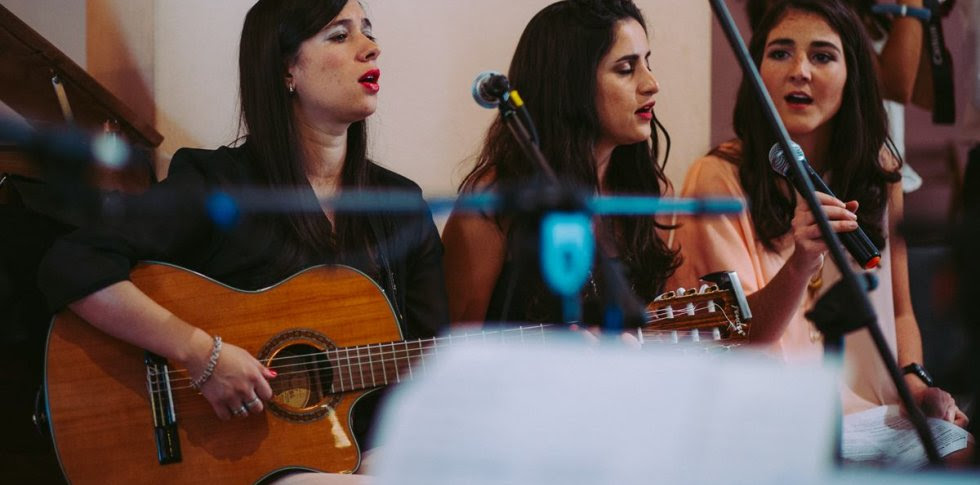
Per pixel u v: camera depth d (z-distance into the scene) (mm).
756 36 4688
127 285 3348
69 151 4270
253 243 3641
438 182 5629
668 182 4465
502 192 3758
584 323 3668
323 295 3559
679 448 1940
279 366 3471
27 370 3812
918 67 5543
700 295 3482
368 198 3850
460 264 4121
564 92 4098
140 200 3570
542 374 1976
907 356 4477
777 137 2877
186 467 3350
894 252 4605
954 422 4148
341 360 3510
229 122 5449
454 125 5656
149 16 5371
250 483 3379
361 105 3748
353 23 3768
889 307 4480
